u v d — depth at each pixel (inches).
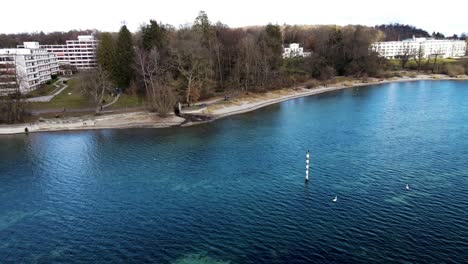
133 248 2020.2
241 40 7691.9
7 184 2955.2
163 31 7140.8
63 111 5374.0
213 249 1983.3
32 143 4126.5
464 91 7322.8
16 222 2340.1
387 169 3024.1
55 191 2800.2
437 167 3043.8
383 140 3850.9
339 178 2871.6
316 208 2400.3
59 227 2268.7
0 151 3848.4
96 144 4037.9
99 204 2564.0
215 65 7249.0
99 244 2068.2
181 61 5876.0
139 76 6250.0
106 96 6161.4
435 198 2486.5
